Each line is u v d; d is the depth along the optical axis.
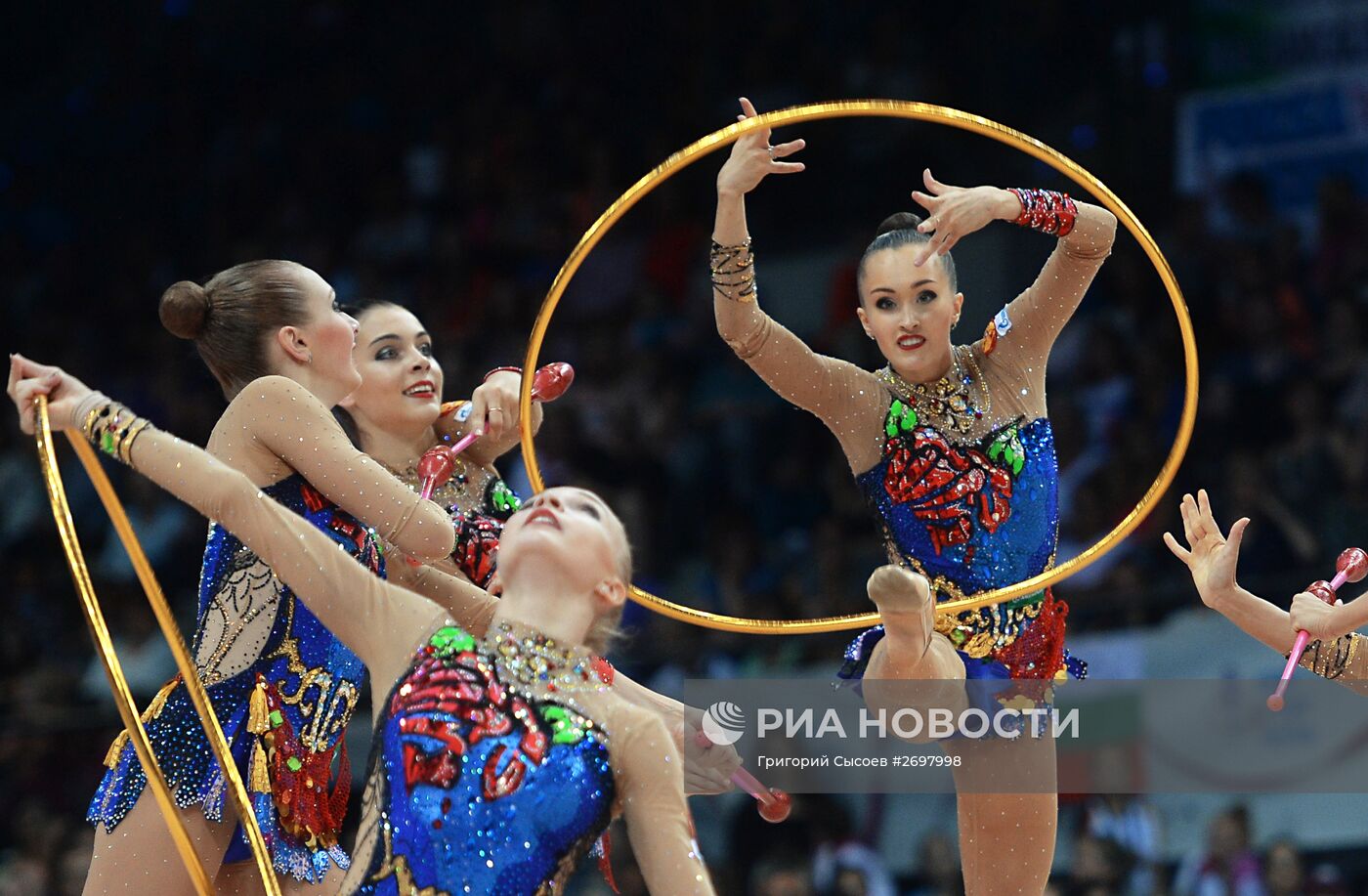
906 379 12.16
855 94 34.28
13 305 38.88
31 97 41.44
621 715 8.80
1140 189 31.61
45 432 9.34
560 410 31.17
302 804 10.36
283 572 9.08
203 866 10.08
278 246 38.00
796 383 11.98
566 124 36.78
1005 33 33.47
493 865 8.48
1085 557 12.39
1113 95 32.38
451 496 12.28
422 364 12.29
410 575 10.97
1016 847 12.11
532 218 35.53
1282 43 30.78
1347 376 26.73
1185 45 31.75
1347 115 30.09
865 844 22.70
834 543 27.52
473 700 8.70
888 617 10.41
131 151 40.53
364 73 39.88
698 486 29.83
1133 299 29.48
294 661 10.38
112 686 9.20
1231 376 27.73
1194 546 11.80
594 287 34.06
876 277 12.02
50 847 22.77
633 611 26.83
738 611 27.06
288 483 10.29
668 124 35.62
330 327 10.88
